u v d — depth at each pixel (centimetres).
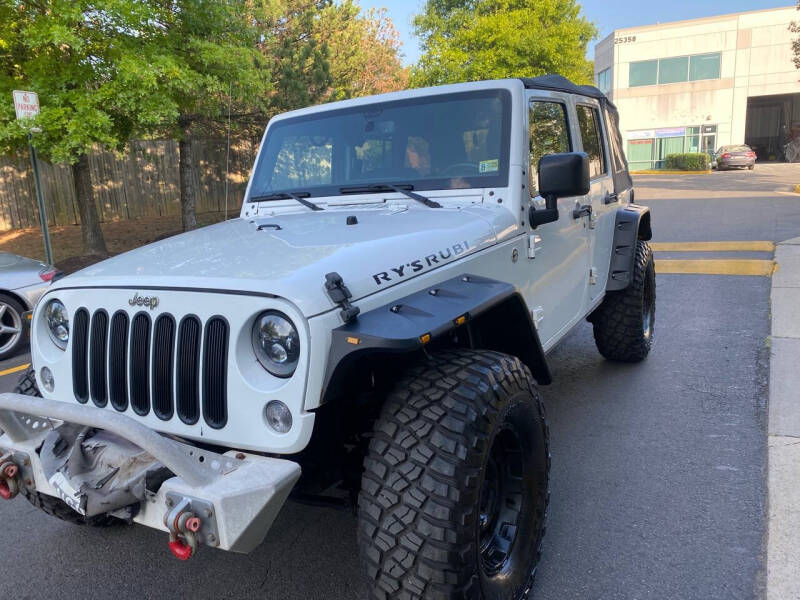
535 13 2322
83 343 237
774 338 562
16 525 330
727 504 313
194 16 1002
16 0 869
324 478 241
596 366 536
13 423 223
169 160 1769
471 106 326
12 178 1515
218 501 174
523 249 309
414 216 289
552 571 268
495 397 212
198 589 269
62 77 892
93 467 215
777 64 3800
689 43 3938
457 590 189
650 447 380
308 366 189
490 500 237
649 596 250
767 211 1406
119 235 1429
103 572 283
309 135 368
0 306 654
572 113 393
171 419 214
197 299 206
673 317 661
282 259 223
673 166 3744
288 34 1502
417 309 212
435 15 2538
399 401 208
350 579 272
